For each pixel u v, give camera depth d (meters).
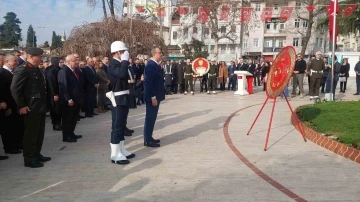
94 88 11.53
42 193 4.90
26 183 5.32
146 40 22.77
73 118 8.20
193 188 5.03
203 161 6.37
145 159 6.54
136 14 26.78
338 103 12.05
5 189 5.07
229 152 6.97
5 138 7.08
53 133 9.13
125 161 6.25
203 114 11.77
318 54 15.46
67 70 8.08
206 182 5.28
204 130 9.13
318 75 15.36
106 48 21.27
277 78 7.68
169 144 7.68
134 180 5.39
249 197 4.68
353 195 4.72
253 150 7.10
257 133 8.70
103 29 21.92
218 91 20.91
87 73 11.20
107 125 10.06
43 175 5.69
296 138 8.12
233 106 13.77
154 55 7.40
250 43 61.19
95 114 12.12
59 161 6.48
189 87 20.20
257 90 21.66
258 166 6.04
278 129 9.14
